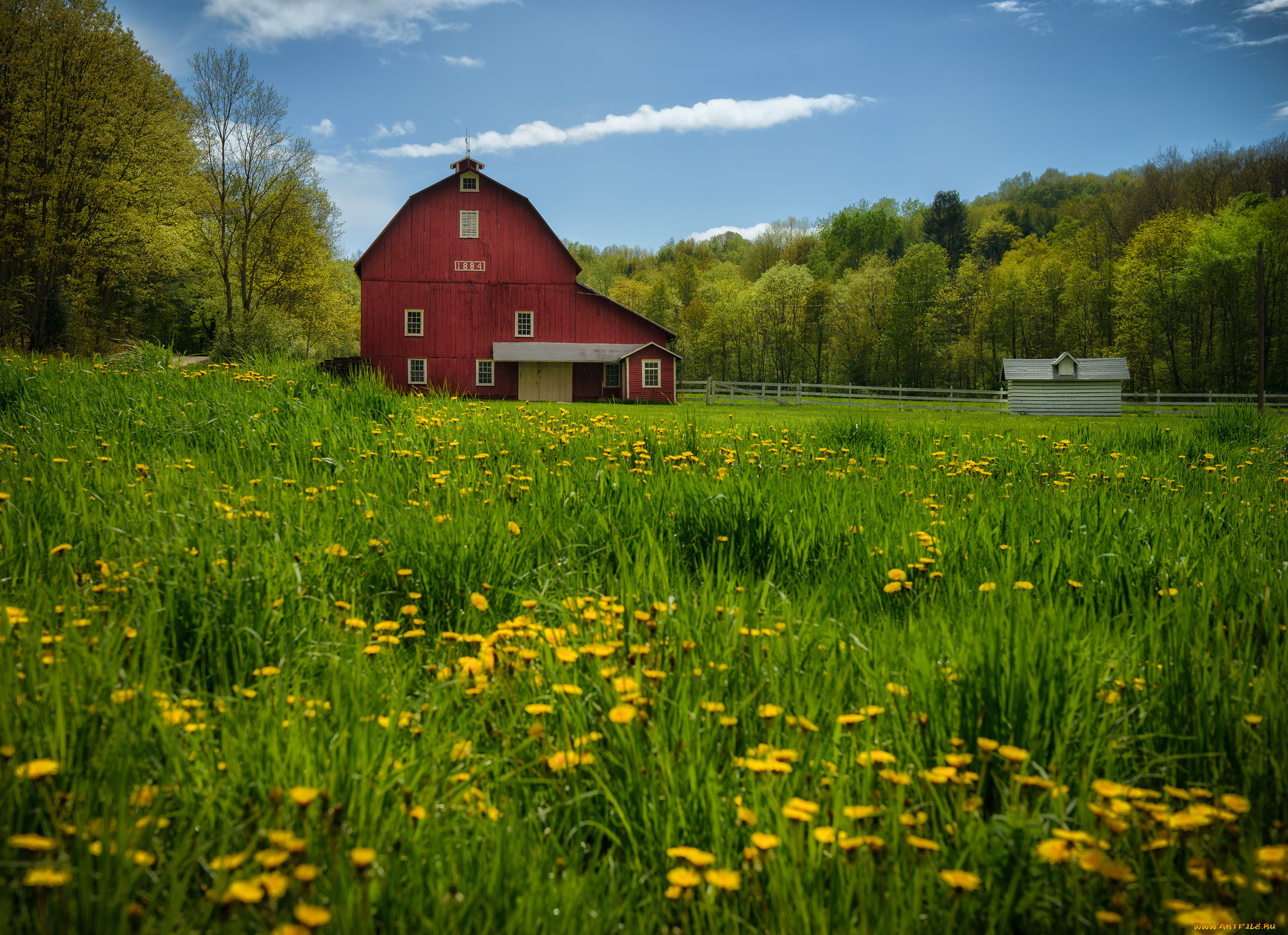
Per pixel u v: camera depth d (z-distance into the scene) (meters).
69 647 2.04
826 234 113.19
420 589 3.22
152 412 6.76
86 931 1.18
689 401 45.28
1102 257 75.25
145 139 36.56
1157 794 1.61
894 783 1.74
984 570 3.56
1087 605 3.19
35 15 33.56
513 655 2.39
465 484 5.21
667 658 2.41
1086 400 38.53
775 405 42.16
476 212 39.66
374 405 8.11
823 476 6.26
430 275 39.38
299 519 3.91
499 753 1.98
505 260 39.91
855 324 79.62
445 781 1.77
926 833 1.63
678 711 2.00
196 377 8.78
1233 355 55.19
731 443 8.32
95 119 34.47
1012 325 73.44
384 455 6.09
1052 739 1.98
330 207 62.03
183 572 2.80
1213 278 54.72
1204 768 1.90
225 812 1.52
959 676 2.16
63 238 34.62
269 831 1.39
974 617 2.75
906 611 3.19
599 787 1.73
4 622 2.25
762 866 1.50
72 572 2.83
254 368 9.95
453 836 1.55
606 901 1.45
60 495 3.85
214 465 5.46
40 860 1.27
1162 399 44.06
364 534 3.81
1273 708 2.01
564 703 2.04
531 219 40.00
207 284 53.03
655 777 1.74
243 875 1.33
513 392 40.19
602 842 1.75
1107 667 2.42
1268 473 7.56
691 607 2.84
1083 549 3.78
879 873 1.45
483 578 3.32
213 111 44.91
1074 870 1.38
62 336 35.72
